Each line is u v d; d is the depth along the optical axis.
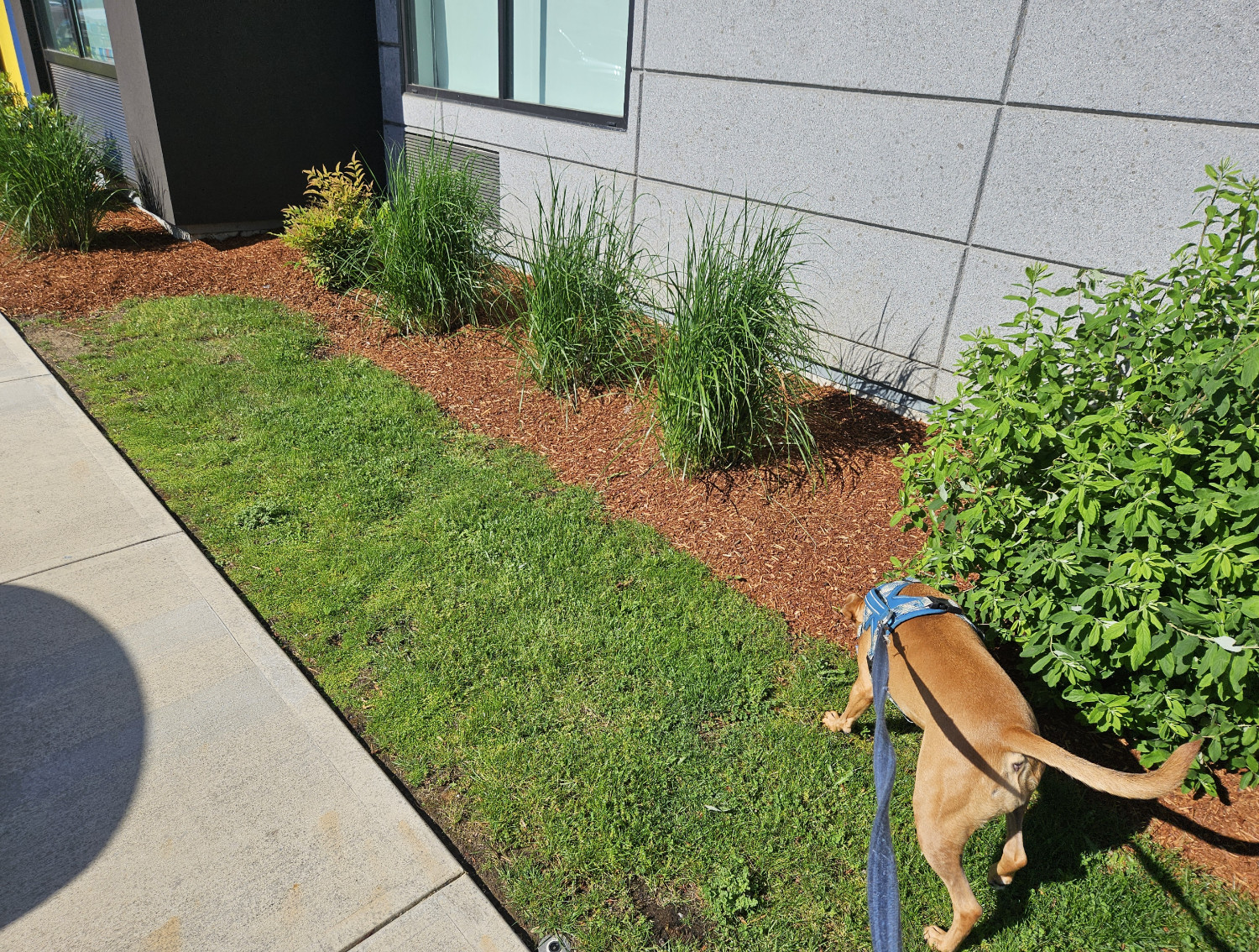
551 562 4.10
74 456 4.84
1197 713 2.77
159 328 6.66
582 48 7.22
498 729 3.17
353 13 8.86
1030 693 3.34
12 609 3.60
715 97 6.16
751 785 2.99
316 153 9.18
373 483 4.74
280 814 2.75
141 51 7.77
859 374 5.90
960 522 3.34
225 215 8.81
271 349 6.33
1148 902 2.66
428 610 3.76
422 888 2.55
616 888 2.63
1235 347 2.72
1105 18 4.26
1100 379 3.30
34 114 8.40
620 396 5.66
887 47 5.12
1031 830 2.90
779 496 4.65
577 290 5.55
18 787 2.78
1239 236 3.05
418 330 6.77
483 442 5.26
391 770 3.00
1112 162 4.41
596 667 3.48
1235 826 2.91
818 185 5.74
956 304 5.24
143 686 3.25
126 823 2.69
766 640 3.68
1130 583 2.64
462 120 8.41
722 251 5.48
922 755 2.53
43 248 8.29
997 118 4.78
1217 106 4.02
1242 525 2.59
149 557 4.02
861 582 4.04
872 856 2.16
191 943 2.35
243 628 3.59
